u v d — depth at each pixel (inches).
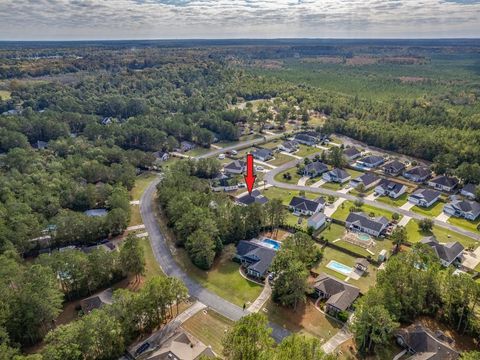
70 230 4239.7
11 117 7736.2
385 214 5024.6
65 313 3312.0
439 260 3777.1
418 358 2650.1
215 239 4072.3
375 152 7406.5
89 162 5935.0
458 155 6427.2
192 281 3710.6
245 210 4404.5
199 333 3038.9
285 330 3065.9
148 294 2960.1
